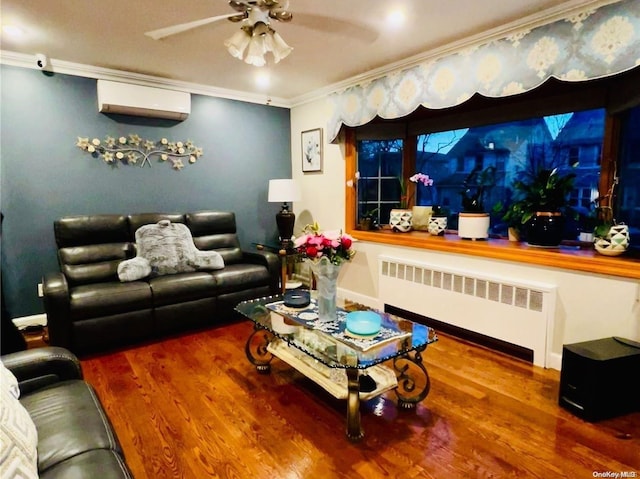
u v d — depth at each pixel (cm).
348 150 413
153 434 199
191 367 274
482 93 278
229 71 367
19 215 340
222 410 221
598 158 272
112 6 238
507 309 277
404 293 351
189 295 332
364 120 375
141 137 395
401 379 232
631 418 208
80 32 278
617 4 210
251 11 194
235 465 177
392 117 347
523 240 312
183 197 427
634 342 219
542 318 259
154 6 239
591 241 276
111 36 285
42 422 137
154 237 357
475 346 301
